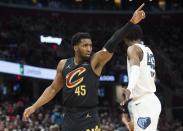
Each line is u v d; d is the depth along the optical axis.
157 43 24.56
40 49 18.89
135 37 3.48
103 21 27.03
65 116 3.13
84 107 3.05
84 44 3.12
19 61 16.72
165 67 23.20
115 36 2.96
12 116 14.40
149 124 3.20
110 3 27.09
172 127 17.95
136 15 2.90
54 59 17.72
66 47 16.59
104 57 3.02
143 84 3.27
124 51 17.34
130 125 3.34
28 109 3.33
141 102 3.24
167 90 22.34
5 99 20.86
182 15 28.08
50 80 18.72
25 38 20.84
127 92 2.90
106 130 13.17
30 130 11.48
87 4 27.39
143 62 3.29
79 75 3.09
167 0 28.27
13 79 21.84
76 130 3.03
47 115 14.45
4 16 25.00
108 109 21.19
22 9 25.41
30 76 16.84
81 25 25.59
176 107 22.56
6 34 21.58
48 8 26.09
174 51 25.67
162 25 26.69
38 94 22.22
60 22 24.84
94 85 3.08
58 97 22.94
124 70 20.95
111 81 21.14
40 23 23.67
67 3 27.28
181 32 27.64
